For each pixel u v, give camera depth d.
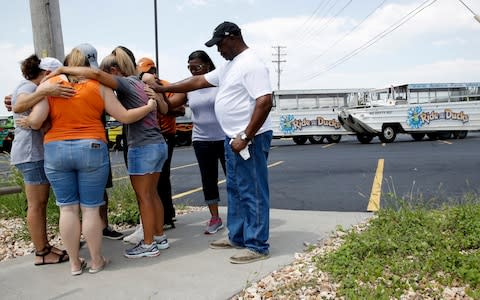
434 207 5.93
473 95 22.42
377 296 3.03
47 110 3.47
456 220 4.54
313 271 3.60
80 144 3.51
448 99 22.22
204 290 3.34
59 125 3.51
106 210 4.90
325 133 22.92
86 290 3.40
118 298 3.24
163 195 5.15
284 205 6.77
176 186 9.55
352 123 21.61
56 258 4.04
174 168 13.55
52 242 4.88
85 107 3.52
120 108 3.69
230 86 3.81
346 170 10.88
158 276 3.64
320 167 11.79
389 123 21.70
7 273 3.83
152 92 4.04
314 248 4.22
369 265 3.51
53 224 5.31
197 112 4.81
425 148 17.16
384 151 16.36
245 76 3.70
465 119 22.17
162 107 4.26
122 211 5.99
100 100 3.61
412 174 9.70
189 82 4.38
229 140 4.01
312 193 7.76
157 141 4.08
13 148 3.85
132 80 3.96
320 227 5.02
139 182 4.08
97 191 3.69
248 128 3.67
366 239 4.04
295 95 23.06
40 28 5.56
